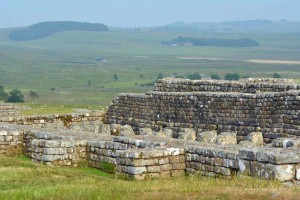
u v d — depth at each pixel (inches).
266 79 2046.0
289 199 817.5
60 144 1357.0
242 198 841.5
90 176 1186.0
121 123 2300.7
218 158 1099.3
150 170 1129.4
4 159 1350.9
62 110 2706.7
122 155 1143.0
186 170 1162.0
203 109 1951.3
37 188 999.0
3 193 956.6
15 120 2198.6
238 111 1834.4
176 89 2174.0
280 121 1699.1
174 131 2049.7
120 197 898.1
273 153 990.4
